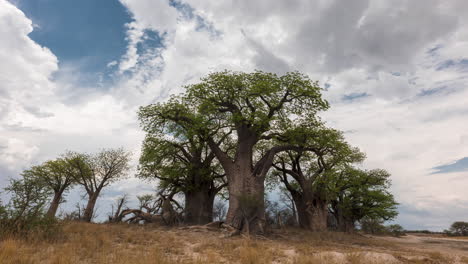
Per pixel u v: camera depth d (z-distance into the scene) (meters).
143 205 31.11
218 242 15.70
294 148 26.31
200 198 29.84
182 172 29.03
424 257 13.94
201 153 31.53
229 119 25.19
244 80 25.00
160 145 27.25
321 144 26.75
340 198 40.25
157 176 30.09
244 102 24.94
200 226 22.66
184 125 25.44
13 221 11.91
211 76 24.97
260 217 22.28
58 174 38.59
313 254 12.36
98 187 39.22
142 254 9.48
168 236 17.08
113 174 40.31
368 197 40.09
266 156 25.34
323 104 24.56
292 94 24.78
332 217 43.69
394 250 18.20
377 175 41.00
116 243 12.88
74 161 39.56
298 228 32.69
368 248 18.41
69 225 16.50
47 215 12.77
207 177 30.09
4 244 9.21
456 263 13.63
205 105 24.52
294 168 35.81
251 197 21.88
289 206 40.62
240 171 23.64
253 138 24.72
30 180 13.02
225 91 24.69
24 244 10.05
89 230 15.76
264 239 19.78
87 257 9.14
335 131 28.08
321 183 34.28
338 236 24.75
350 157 37.00
